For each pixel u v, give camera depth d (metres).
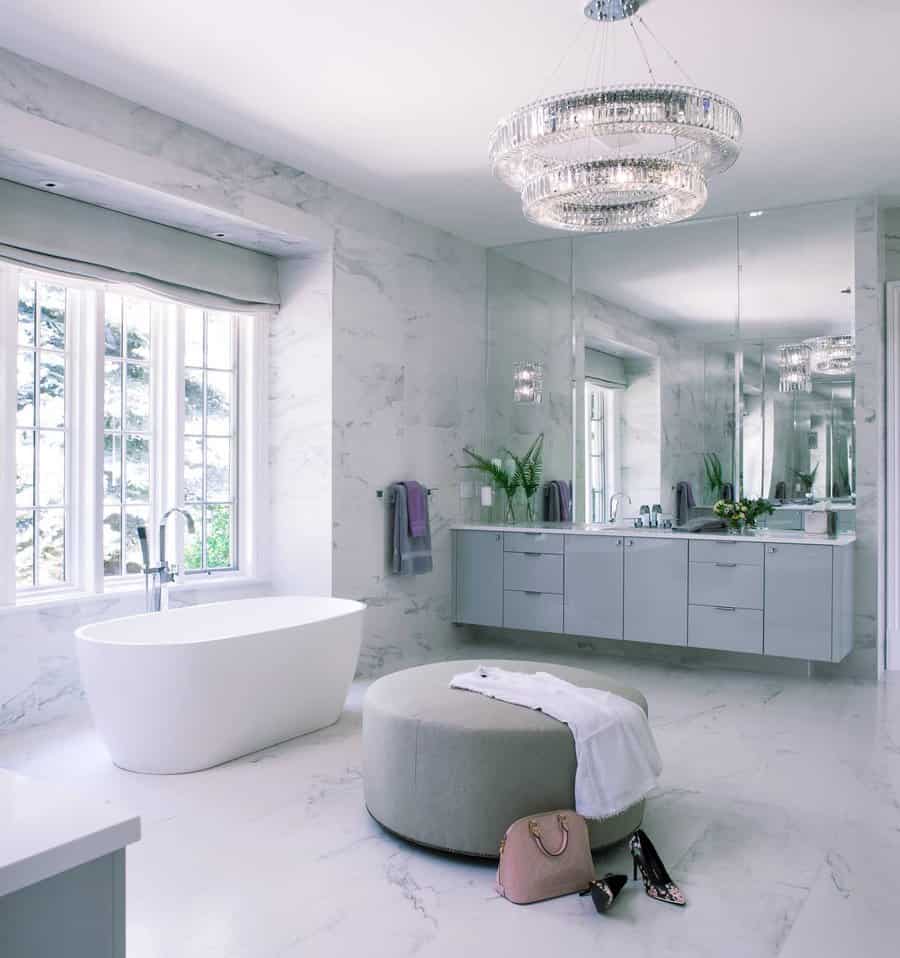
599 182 3.12
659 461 5.82
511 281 6.39
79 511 4.44
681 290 5.77
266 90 3.88
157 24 3.32
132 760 3.51
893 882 2.59
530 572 5.80
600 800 2.65
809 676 5.30
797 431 5.42
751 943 2.24
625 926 2.33
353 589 5.27
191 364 5.09
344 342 5.20
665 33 3.37
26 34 3.38
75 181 3.93
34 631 4.09
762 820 3.06
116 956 0.95
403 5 3.18
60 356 4.42
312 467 5.19
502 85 3.84
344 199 5.21
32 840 0.89
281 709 3.86
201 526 5.14
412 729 2.78
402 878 2.61
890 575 5.46
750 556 5.03
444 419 6.09
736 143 2.99
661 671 5.46
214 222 4.58
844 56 3.55
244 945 2.22
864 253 5.26
